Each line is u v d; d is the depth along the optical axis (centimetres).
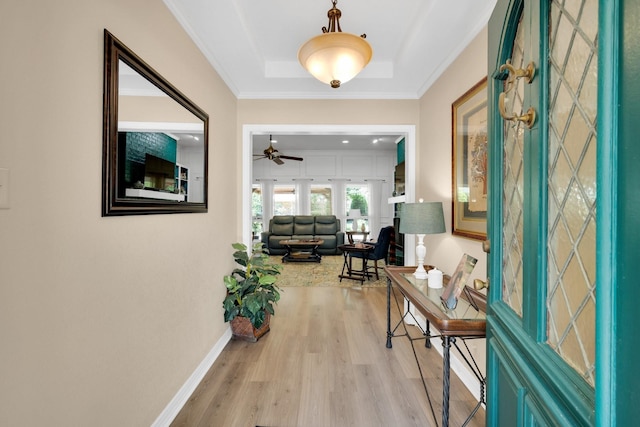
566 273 67
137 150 135
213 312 231
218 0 168
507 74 97
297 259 627
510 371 88
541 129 73
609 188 45
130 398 133
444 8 175
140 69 136
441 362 225
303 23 213
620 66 44
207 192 216
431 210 212
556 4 71
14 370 83
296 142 687
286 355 235
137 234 138
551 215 73
